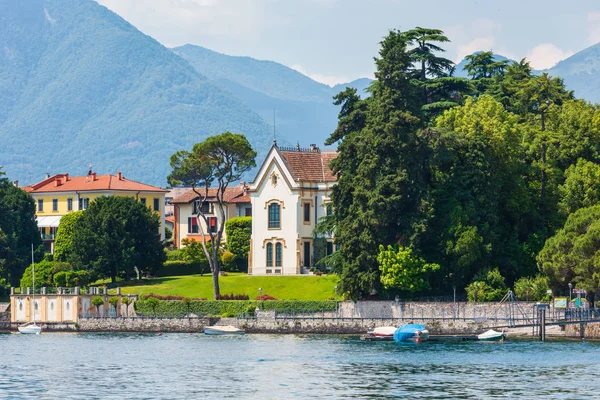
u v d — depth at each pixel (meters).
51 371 191.62
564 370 185.00
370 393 164.62
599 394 162.38
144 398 162.00
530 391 165.12
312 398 161.25
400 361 198.75
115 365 198.62
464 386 169.88
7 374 188.12
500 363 194.50
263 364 196.75
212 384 174.62
